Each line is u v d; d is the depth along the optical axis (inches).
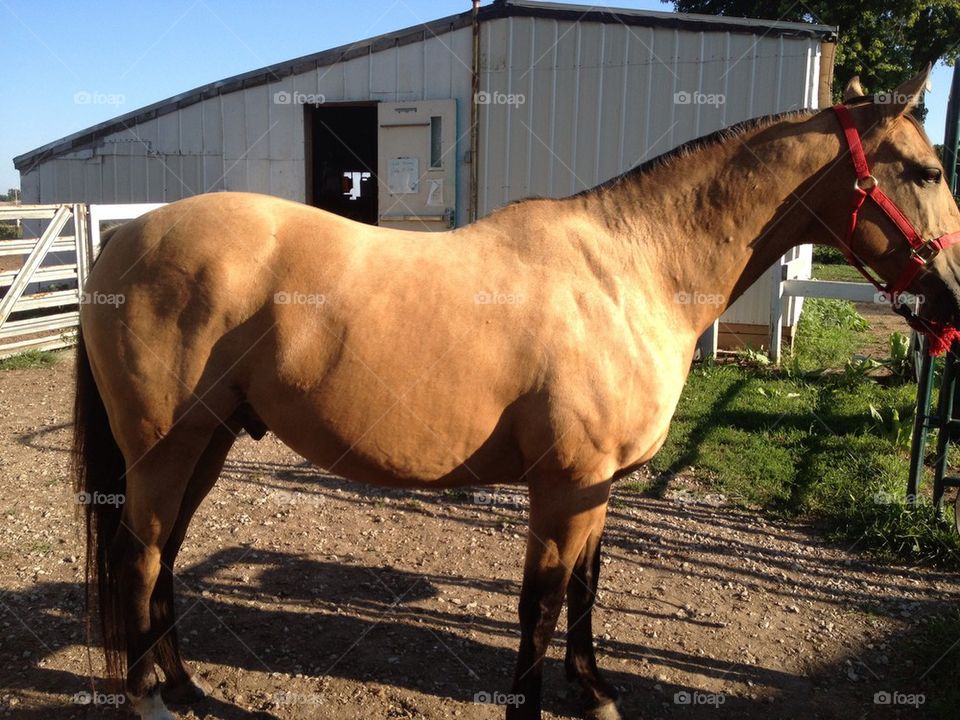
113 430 99.7
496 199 345.4
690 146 103.7
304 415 94.7
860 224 101.8
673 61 310.7
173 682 109.6
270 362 93.0
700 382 284.4
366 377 91.8
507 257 97.2
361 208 441.7
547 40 325.7
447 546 161.8
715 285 103.8
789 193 102.2
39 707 108.0
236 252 92.9
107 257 97.7
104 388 98.1
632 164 324.5
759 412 246.7
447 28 339.6
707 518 177.5
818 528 173.8
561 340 92.7
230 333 93.1
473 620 134.2
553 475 95.1
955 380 165.6
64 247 328.2
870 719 110.3
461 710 110.1
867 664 123.2
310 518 173.2
